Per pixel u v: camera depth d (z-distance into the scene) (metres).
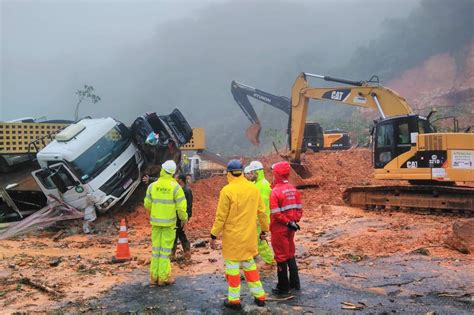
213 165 30.89
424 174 13.80
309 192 18.52
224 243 6.06
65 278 7.79
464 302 5.96
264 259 8.17
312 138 32.56
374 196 15.16
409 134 14.26
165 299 6.51
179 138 16.48
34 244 11.84
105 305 6.29
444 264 7.77
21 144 17.80
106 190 14.11
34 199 17.02
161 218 7.21
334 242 10.23
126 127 15.56
